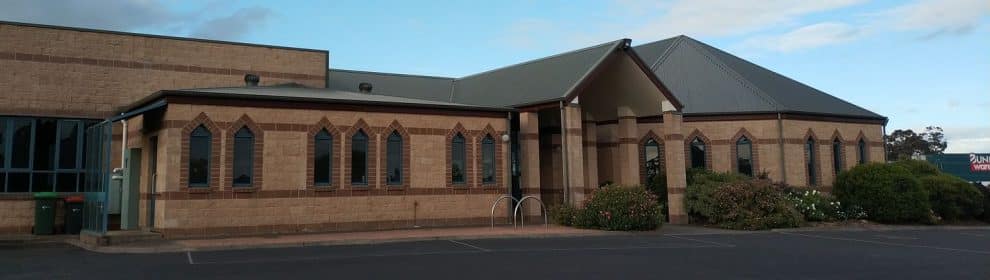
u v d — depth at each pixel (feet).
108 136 52.26
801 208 80.07
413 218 66.13
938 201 87.20
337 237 54.65
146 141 61.21
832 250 52.01
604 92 84.69
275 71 76.84
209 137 57.36
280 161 60.23
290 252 46.14
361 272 36.91
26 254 45.57
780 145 91.66
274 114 60.34
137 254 44.96
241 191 58.18
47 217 59.98
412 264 40.27
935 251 52.44
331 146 62.95
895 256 48.42
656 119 90.17
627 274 37.45
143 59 68.90
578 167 71.77
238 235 56.65
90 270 37.40
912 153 212.43
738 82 98.22
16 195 61.41
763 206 73.82
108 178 51.67
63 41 64.95
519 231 61.62
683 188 79.30
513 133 83.41
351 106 63.98
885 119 102.53
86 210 57.62
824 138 95.55
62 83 64.54
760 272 39.11
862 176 85.35
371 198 64.18
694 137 93.61
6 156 61.62
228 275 35.50
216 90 62.28
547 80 78.07
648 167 90.53
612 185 70.74
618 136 88.74
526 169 73.77
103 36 67.00
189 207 55.83
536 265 40.45
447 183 68.44
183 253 45.52
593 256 45.29
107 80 66.74
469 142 70.23
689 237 61.98
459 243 52.85
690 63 102.53
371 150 64.64
